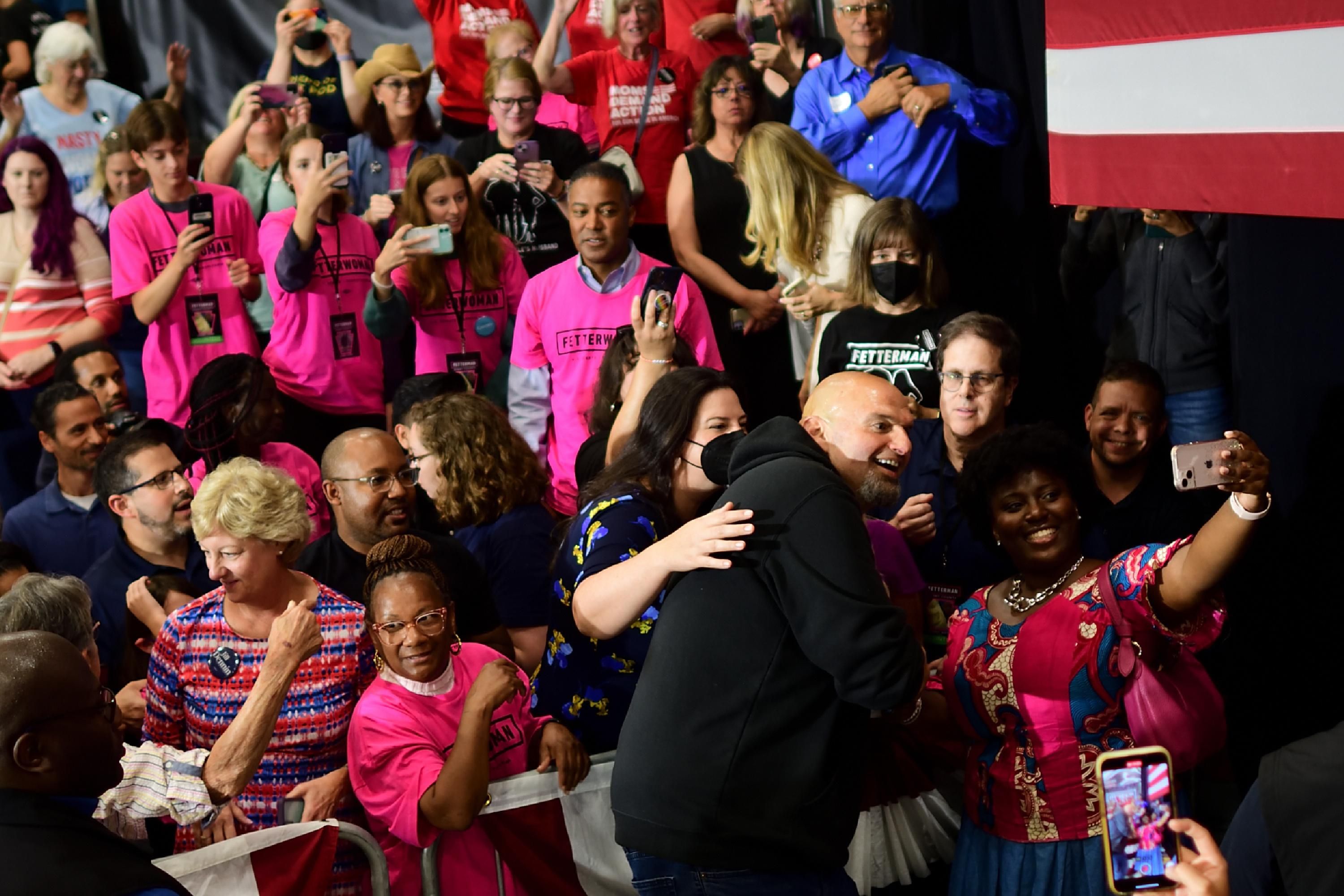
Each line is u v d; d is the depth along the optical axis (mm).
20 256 4484
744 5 4344
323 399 4496
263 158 4539
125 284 4516
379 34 4570
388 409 4570
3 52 4430
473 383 4500
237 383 3760
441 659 2459
